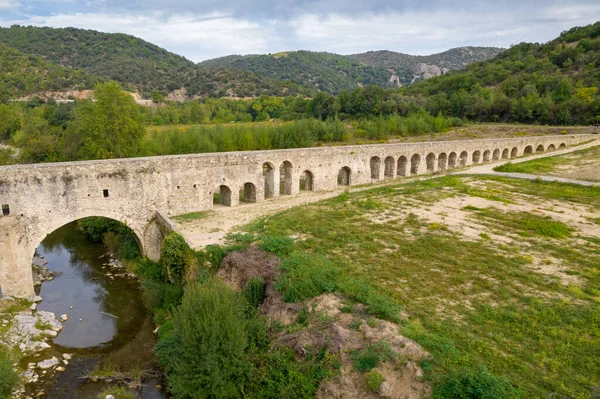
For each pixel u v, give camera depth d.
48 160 59.69
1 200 27.78
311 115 119.00
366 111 113.25
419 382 15.66
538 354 16.83
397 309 20.08
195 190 38.59
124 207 34.09
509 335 18.19
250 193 43.88
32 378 21.48
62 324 26.98
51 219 30.22
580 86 110.56
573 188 44.97
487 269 24.58
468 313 19.98
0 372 19.00
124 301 30.33
